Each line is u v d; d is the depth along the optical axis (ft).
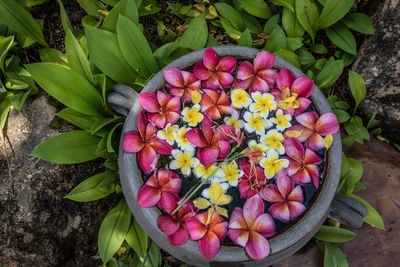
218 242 2.27
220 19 3.44
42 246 2.86
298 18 3.20
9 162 2.94
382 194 3.09
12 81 3.10
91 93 2.85
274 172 2.39
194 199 2.37
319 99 2.52
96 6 3.35
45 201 2.88
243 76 2.56
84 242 2.98
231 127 2.45
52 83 2.69
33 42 3.26
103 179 2.89
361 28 3.35
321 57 3.67
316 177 2.38
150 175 2.43
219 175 2.38
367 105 3.39
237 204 2.37
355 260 2.97
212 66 2.56
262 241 2.26
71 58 2.86
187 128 2.46
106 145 2.88
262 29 3.50
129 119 2.53
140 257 2.79
